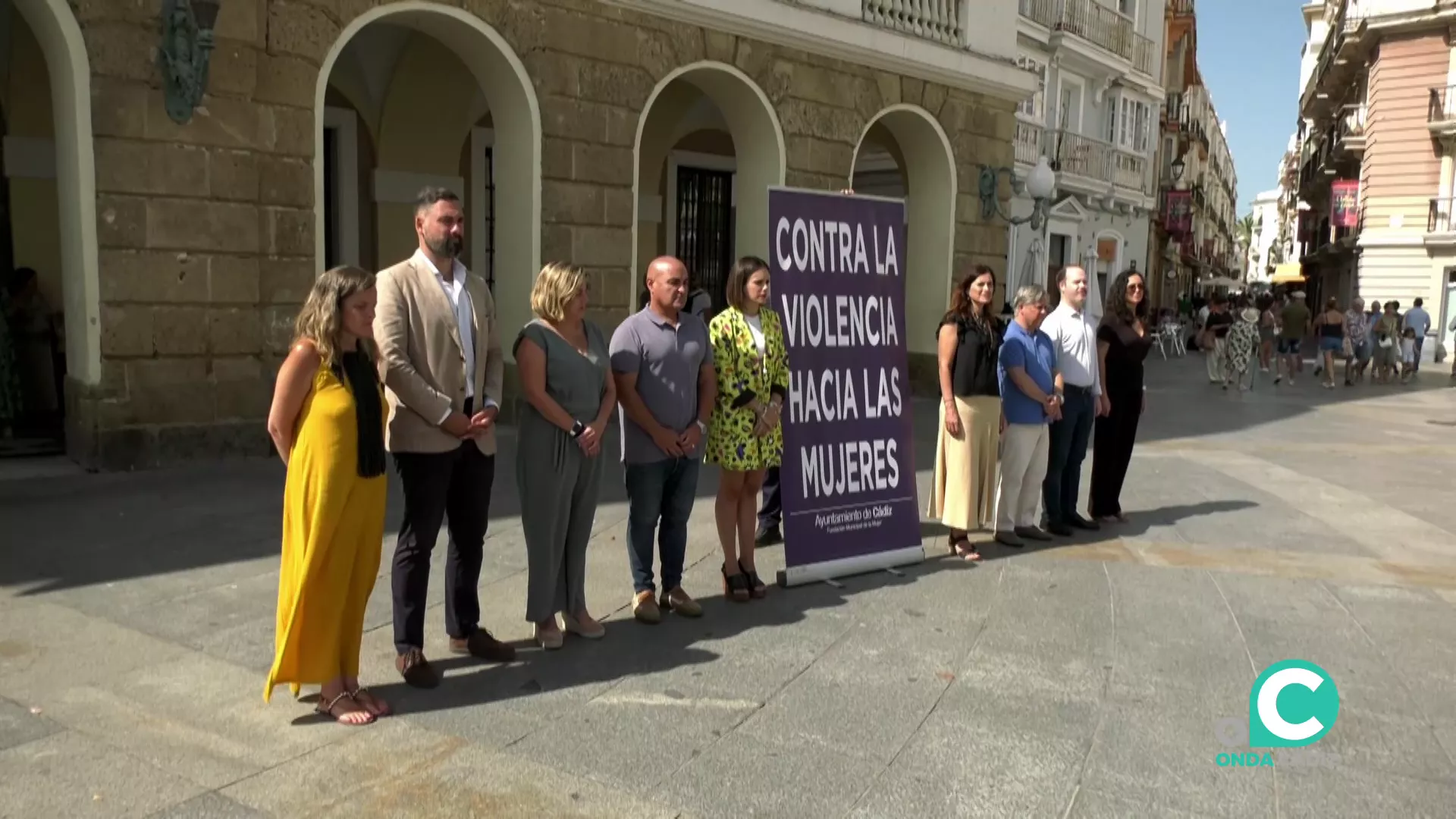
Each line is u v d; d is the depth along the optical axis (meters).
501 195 10.09
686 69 10.90
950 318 6.25
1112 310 7.18
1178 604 5.49
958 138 14.22
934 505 6.54
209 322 7.86
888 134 15.11
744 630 4.90
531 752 3.58
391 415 4.01
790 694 4.15
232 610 4.82
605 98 10.23
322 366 3.60
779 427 5.32
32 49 9.12
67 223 7.52
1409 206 29.62
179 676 4.08
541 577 4.44
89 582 5.12
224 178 7.82
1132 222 28.02
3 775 3.27
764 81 11.66
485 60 9.62
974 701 4.13
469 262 13.41
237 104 7.83
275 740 3.59
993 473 6.38
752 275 5.10
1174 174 37.12
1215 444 11.30
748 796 3.33
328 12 8.27
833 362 5.87
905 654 4.63
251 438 8.15
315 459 3.54
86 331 7.39
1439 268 28.88
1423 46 29.06
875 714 3.98
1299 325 19.42
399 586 4.08
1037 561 6.28
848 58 12.49
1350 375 19.64
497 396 4.35
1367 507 8.14
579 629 4.71
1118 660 4.64
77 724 3.64
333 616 3.67
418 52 11.36
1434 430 13.02
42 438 8.49
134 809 3.10
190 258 7.71
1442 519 7.78
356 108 11.65
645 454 4.81
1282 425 13.20
